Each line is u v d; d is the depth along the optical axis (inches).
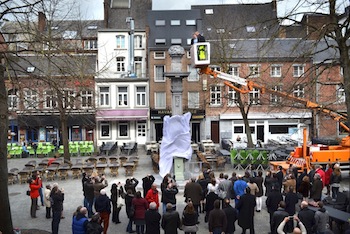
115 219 569.3
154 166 956.6
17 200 721.0
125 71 1537.9
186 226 427.2
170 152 780.0
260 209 612.1
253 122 1498.5
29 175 870.4
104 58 1396.4
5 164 458.0
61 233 524.4
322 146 851.4
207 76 1466.5
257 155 949.2
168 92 1496.1
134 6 1823.3
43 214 624.7
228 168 992.2
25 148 1288.1
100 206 490.3
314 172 659.4
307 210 425.7
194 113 1482.5
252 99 1027.3
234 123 1501.0
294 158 843.4
